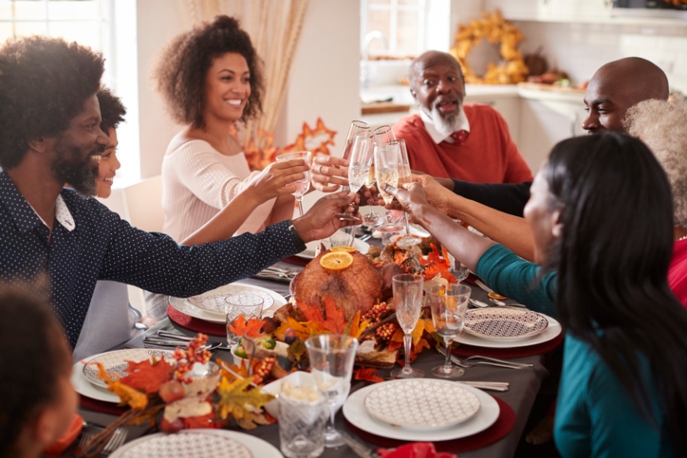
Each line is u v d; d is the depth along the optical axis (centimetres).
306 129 361
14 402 85
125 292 205
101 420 130
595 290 114
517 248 194
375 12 543
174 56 277
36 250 161
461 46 552
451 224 175
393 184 182
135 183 275
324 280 156
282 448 115
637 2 467
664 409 111
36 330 87
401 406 130
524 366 154
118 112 213
